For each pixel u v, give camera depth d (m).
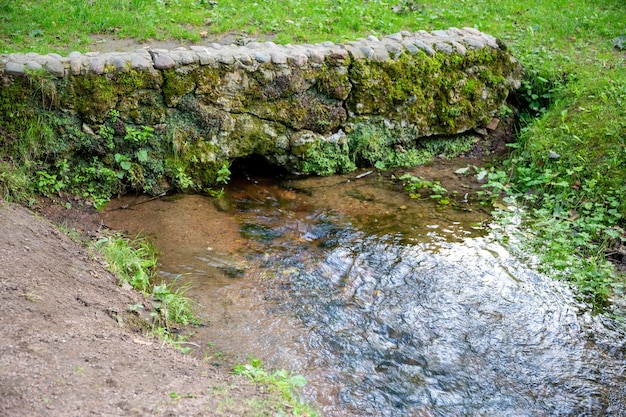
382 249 5.99
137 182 6.55
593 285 5.51
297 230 6.28
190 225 6.19
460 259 5.87
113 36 7.65
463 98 7.77
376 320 5.00
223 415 3.13
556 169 7.07
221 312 4.98
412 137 7.67
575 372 4.55
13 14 7.77
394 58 7.34
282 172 7.35
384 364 4.53
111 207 6.38
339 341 4.73
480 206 6.85
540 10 9.90
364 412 4.07
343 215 6.58
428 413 4.11
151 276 5.36
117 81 6.28
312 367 4.44
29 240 4.82
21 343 3.42
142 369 3.55
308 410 3.59
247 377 3.73
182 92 6.50
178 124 6.62
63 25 7.70
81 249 5.26
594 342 4.87
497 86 7.93
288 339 4.71
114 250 5.38
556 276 5.66
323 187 7.12
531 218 6.62
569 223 6.39
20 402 2.96
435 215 6.64
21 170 6.03
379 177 7.40
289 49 7.07
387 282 5.50
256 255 5.81
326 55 7.04
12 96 6.04
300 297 5.24
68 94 6.17
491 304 5.25
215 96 6.64
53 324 3.78
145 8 8.32
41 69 6.05
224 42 7.76
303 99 7.04
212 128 6.72
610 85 7.85
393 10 9.37
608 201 6.53
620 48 8.90
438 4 9.75
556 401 4.27
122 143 6.48
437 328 4.95
